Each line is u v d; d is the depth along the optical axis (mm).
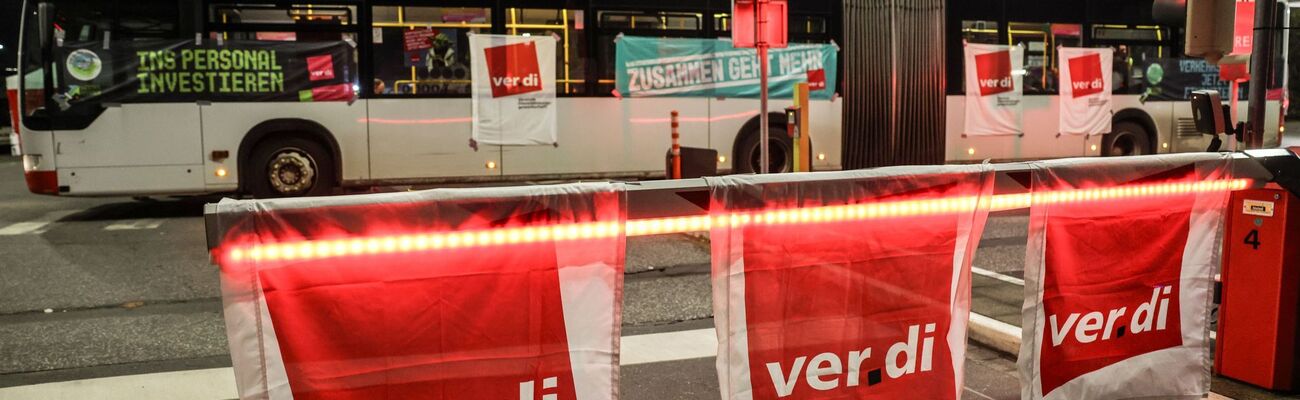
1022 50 14375
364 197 2656
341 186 11953
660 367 5305
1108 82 14836
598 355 2979
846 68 13250
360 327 2678
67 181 11016
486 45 12094
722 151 13258
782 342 3221
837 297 3287
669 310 6730
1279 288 4426
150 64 11180
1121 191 3734
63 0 10953
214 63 11375
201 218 11617
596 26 12539
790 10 13312
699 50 12984
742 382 3172
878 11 13312
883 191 3314
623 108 12727
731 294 3109
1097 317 3768
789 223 3172
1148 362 3930
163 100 11242
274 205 2545
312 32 11664
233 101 11469
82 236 10188
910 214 3369
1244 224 4559
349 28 11766
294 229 2572
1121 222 3752
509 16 12211
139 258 8859
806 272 3225
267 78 11555
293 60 11617
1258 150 4152
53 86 10922
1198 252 3984
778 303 3195
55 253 9133
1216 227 4012
